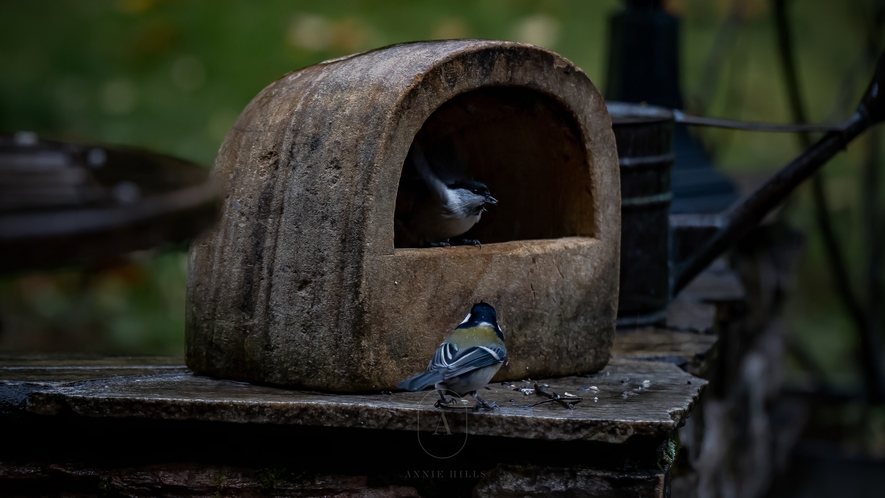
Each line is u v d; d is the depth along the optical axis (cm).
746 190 1188
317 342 509
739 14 1327
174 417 499
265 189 532
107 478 531
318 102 526
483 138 628
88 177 345
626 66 1079
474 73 520
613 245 604
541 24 1739
